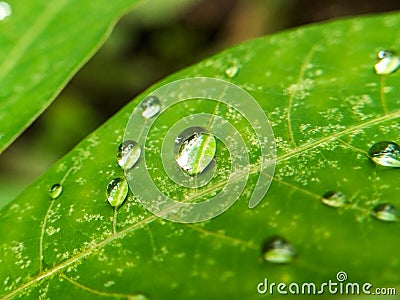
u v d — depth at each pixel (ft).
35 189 0.45
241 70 0.47
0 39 0.52
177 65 1.00
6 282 0.43
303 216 0.40
